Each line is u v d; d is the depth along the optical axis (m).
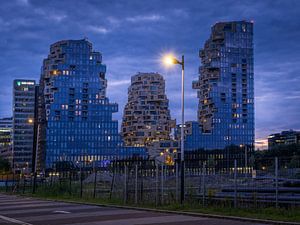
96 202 31.19
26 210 27.30
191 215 21.66
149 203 27.48
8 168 190.00
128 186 31.30
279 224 17.27
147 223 18.55
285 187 27.97
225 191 28.58
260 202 22.48
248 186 26.80
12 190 61.28
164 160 44.91
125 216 21.84
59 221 20.23
